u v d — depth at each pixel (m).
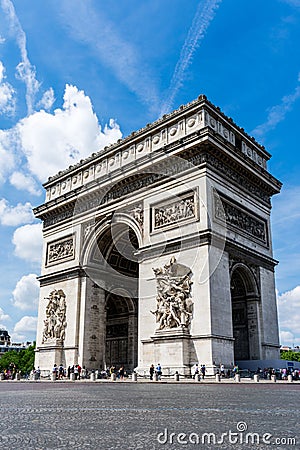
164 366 59.84
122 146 80.19
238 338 70.81
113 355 92.88
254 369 65.44
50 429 9.09
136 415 11.82
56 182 95.31
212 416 11.45
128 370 88.00
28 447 7.02
